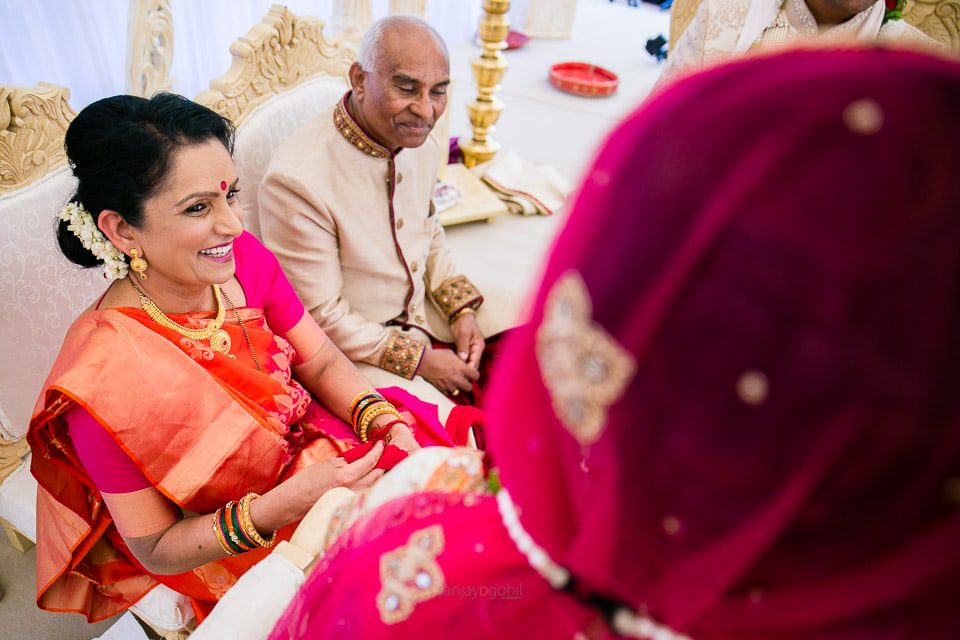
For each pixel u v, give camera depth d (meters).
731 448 0.30
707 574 0.34
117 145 0.94
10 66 1.62
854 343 0.27
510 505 0.42
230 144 1.18
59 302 1.31
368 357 1.60
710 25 1.65
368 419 1.39
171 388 1.07
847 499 0.29
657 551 0.35
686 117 0.30
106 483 1.05
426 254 1.76
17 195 1.19
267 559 0.91
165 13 1.68
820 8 1.54
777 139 0.27
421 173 1.66
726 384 0.29
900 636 0.32
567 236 0.35
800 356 0.27
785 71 0.29
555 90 3.76
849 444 0.28
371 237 1.58
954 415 0.27
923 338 0.26
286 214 1.47
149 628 1.59
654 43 4.24
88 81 1.82
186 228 1.02
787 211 0.27
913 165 0.26
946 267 0.26
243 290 1.27
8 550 1.73
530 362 0.37
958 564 0.30
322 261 1.51
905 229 0.26
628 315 0.31
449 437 1.51
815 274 0.27
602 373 0.32
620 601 0.38
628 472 0.33
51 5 1.67
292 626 0.59
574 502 0.37
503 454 0.40
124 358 1.03
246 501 1.11
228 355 1.20
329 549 0.60
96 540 1.18
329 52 1.84
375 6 2.86
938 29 1.95
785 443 0.29
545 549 0.40
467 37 4.22
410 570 0.46
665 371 0.30
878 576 0.31
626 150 0.32
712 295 0.28
